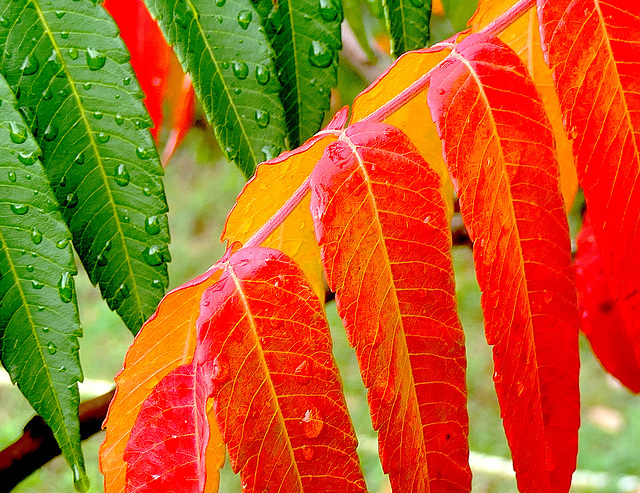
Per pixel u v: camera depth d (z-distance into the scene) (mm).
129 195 325
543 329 292
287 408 286
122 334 1901
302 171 301
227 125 333
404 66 305
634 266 298
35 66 322
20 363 314
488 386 1573
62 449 315
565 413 295
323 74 346
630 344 359
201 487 282
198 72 330
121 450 299
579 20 297
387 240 289
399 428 286
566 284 293
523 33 332
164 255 326
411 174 291
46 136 323
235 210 299
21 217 313
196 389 292
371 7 476
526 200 292
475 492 1323
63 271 313
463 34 307
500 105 294
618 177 296
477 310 1737
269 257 292
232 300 288
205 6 331
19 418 1671
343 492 285
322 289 308
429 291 289
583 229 365
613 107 297
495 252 290
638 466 1336
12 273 313
